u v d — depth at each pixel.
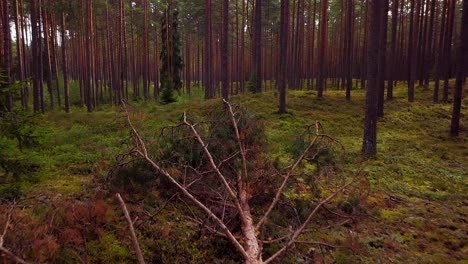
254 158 7.15
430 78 36.25
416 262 5.84
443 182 10.34
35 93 20.12
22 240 4.01
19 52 21.38
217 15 37.69
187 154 6.87
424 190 9.52
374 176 10.27
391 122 18.70
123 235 5.15
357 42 41.84
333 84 39.50
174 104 21.66
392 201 8.45
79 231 4.88
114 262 4.70
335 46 43.97
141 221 5.53
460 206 8.52
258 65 24.19
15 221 4.41
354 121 18.20
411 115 20.34
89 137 12.68
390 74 24.09
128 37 46.66
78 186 7.21
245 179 6.16
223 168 6.74
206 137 7.02
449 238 6.71
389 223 7.13
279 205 6.74
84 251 4.59
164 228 5.42
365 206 7.46
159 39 45.56
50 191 6.82
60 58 50.59
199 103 19.97
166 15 34.00
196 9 40.88
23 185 6.43
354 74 48.34
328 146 7.47
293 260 5.29
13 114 5.89
